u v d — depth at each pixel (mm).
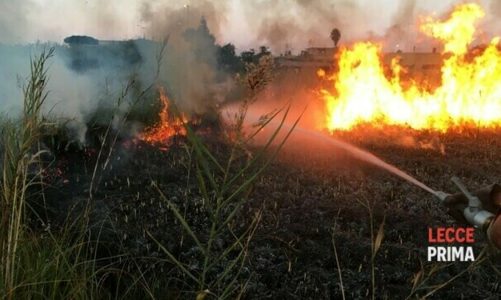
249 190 1814
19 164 2180
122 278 3383
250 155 1754
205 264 1848
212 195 5559
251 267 3973
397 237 4898
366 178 7020
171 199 5551
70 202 4922
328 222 5168
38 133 2229
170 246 4250
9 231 2146
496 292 3822
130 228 4582
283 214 5297
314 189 6398
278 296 3596
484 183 7133
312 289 3742
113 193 5652
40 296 2342
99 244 3893
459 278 3963
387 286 3771
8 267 2137
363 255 4379
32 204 4438
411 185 6707
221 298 2084
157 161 7164
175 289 3312
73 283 2527
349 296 3695
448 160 8531
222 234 4551
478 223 1791
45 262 2537
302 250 4355
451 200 1986
